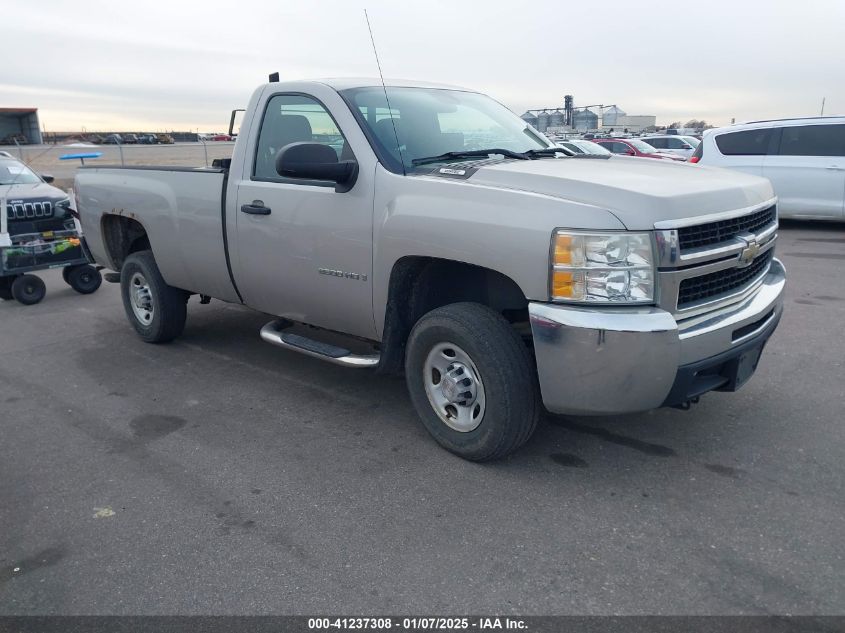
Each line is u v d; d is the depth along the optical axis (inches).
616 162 164.6
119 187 232.1
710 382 137.9
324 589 110.8
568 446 156.9
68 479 148.8
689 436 160.2
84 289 337.4
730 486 138.1
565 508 131.8
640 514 129.0
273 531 127.2
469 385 146.0
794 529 122.9
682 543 119.7
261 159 186.2
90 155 394.9
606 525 125.8
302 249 171.6
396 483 143.0
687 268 127.8
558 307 126.5
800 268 350.3
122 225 250.1
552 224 125.6
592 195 128.1
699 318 133.3
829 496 133.5
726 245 135.0
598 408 128.8
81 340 254.7
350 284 163.5
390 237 149.8
